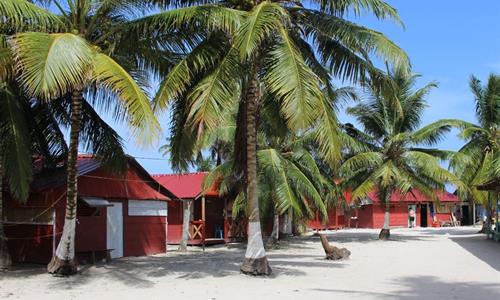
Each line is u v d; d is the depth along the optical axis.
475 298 11.41
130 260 20.14
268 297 11.58
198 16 13.34
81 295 12.08
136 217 22.12
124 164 17.94
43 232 18.75
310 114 12.66
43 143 18.20
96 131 17.44
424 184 30.83
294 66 12.98
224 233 29.94
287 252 23.81
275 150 24.62
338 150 13.28
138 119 11.69
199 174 29.89
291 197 22.86
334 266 17.48
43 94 11.50
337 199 30.92
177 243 28.95
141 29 14.28
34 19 13.07
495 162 24.86
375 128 31.72
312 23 15.35
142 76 15.46
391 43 14.40
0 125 14.69
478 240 30.34
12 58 12.41
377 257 20.78
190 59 13.95
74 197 15.05
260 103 16.45
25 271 16.17
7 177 15.05
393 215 50.38
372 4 14.38
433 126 30.41
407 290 12.56
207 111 13.16
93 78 12.09
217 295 11.89
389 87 16.09
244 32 12.49
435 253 22.52
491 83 32.50
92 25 14.41
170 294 12.10
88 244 19.36
